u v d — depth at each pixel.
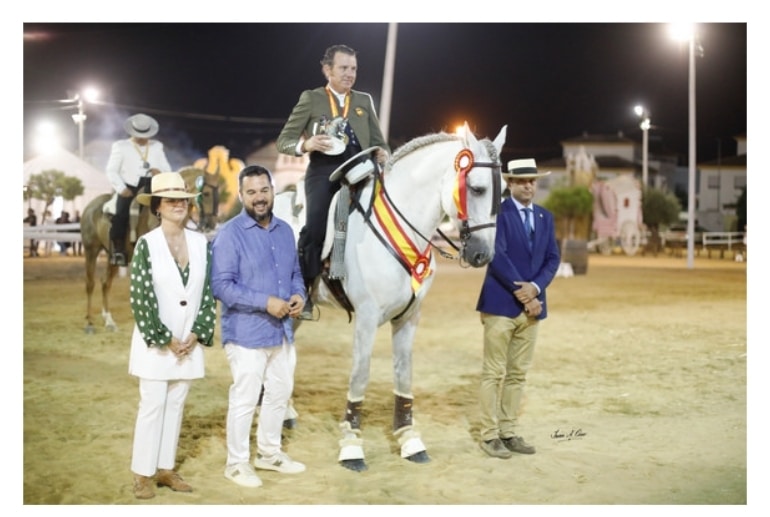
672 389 7.21
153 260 4.31
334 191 5.19
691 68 25.36
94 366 8.02
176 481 4.57
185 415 6.24
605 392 7.10
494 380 5.24
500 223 5.21
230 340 4.62
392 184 4.98
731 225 42.12
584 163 45.25
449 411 6.48
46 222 25.42
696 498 4.47
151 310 4.25
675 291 16.27
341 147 5.09
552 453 5.31
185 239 4.48
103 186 26.72
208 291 4.49
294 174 40.62
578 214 39.41
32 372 7.67
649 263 28.62
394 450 5.37
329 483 4.70
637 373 7.92
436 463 5.09
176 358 4.38
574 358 8.73
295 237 5.26
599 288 17.00
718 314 12.43
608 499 4.46
